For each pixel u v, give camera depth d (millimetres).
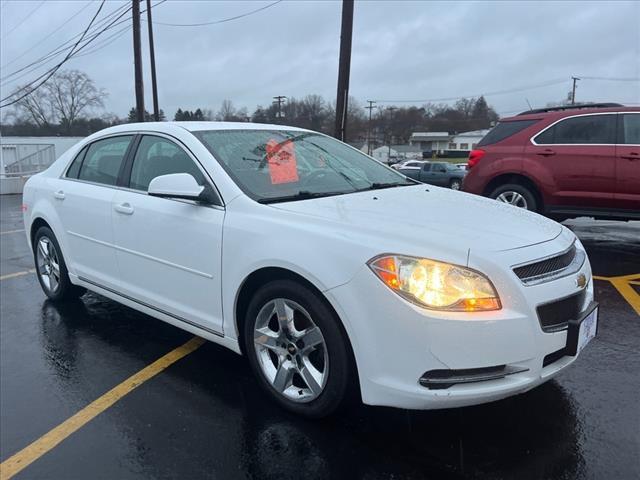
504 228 2863
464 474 2475
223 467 2576
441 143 102000
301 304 2797
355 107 95250
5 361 3832
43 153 32031
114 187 4105
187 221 3371
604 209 6883
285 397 2982
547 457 2572
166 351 3943
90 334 4305
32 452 2744
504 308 2447
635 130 6652
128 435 2863
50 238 4855
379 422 2893
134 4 21344
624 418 2881
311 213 2955
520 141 7355
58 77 72000
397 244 2576
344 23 12469
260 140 3883
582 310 2799
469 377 2441
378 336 2506
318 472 2518
